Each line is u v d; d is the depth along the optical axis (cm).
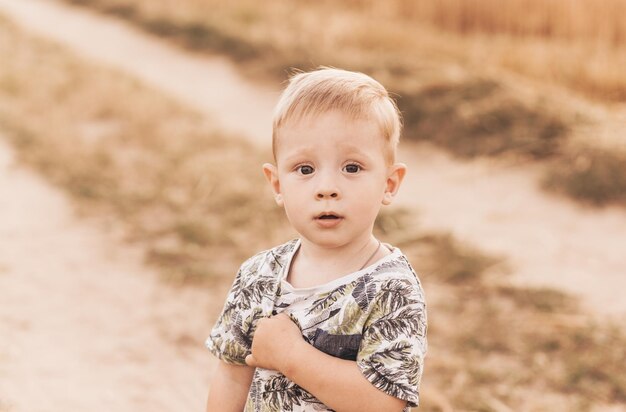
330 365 160
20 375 364
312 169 166
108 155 732
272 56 1080
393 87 819
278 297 172
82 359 387
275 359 164
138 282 485
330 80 168
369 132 165
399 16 1189
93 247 541
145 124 835
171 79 1085
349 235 165
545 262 517
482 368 378
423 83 822
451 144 731
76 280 488
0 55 1215
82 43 1324
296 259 178
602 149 644
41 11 1619
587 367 373
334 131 163
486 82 805
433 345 403
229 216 582
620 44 966
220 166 689
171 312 445
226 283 482
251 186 638
